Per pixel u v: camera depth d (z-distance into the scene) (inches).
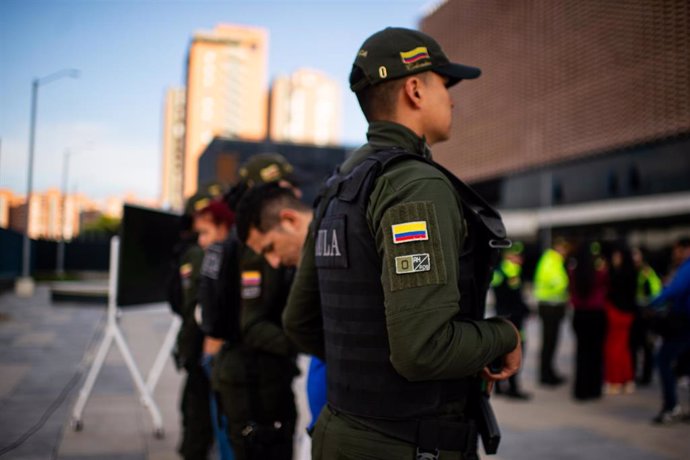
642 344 271.0
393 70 56.5
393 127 57.1
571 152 1299.2
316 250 60.4
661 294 198.8
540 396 240.7
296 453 144.6
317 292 65.4
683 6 1015.6
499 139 1567.4
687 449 168.4
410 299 45.6
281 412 93.6
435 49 58.2
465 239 51.8
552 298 263.4
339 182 57.6
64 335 408.2
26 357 313.0
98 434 174.6
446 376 46.9
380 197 49.9
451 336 46.1
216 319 94.0
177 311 136.3
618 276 253.0
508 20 1539.1
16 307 653.3
